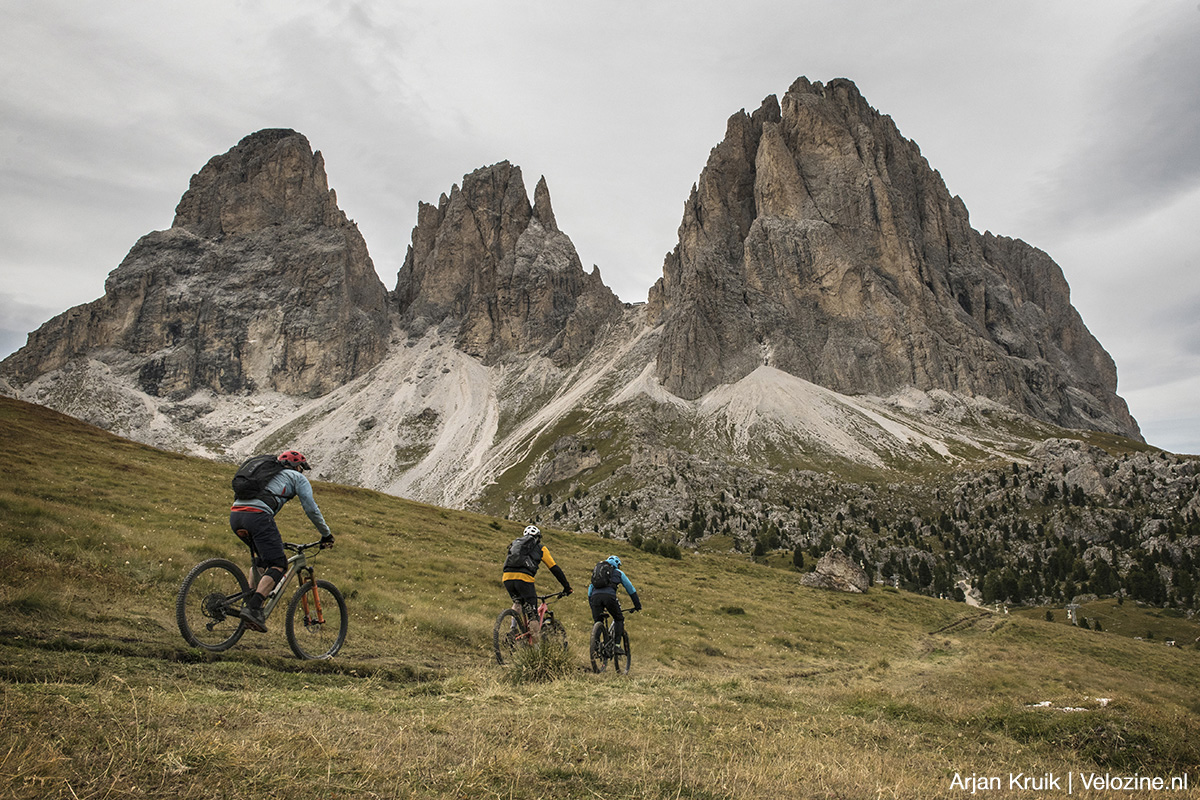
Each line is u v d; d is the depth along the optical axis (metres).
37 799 4.24
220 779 5.15
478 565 40.91
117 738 5.54
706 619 42.00
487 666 15.86
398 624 19.94
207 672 10.06
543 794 6.09
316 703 8.78
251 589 11.03
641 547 78.50
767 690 15.95
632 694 12.87
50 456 43.19
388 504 62.28
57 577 14.38
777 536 190.62
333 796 5.23
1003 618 75.62
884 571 175.38
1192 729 13.80
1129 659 61.03
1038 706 16.34
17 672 7.98
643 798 6.36
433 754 6.70
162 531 28.47
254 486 10.92
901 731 13.25
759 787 7.15
